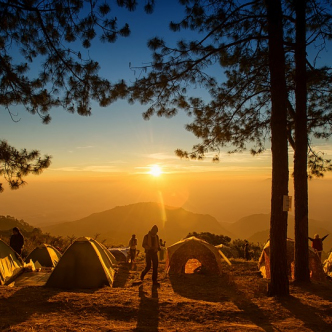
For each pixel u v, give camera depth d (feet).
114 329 17.83
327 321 20.03
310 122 37.96
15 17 24.81
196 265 43.37
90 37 24.61
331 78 31.91
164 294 27.37
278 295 26.02
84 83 26.37
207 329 18.26
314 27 34.50
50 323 18.49
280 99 27.07
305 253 31.63
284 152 26.78
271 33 27.66
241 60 33.96
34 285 30.63
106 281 30.66
